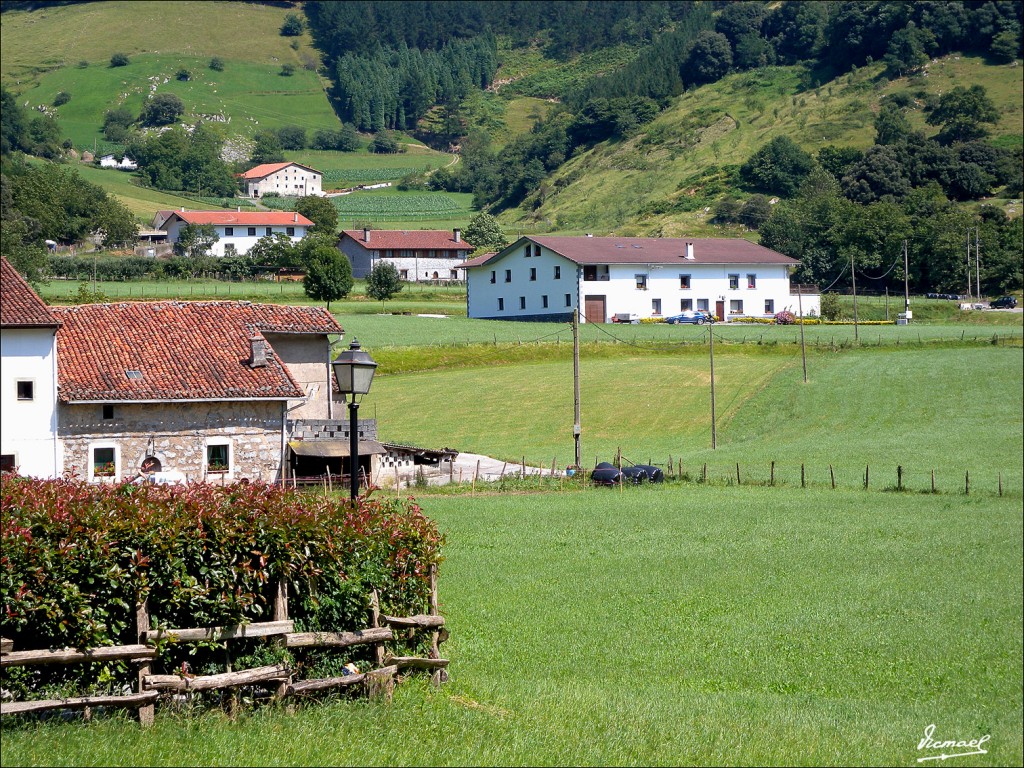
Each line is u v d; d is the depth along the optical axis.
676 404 144.75
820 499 92.56
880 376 160.50
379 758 25.88
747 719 35.06
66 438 83.38
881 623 54.50
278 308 104.00
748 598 57.47
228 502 28.50
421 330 185.62
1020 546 74.12
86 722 25.50
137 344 91.94
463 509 81.50
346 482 92.12
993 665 49.00
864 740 34.31
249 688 28.22
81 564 25.67
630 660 44.94
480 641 45.34
